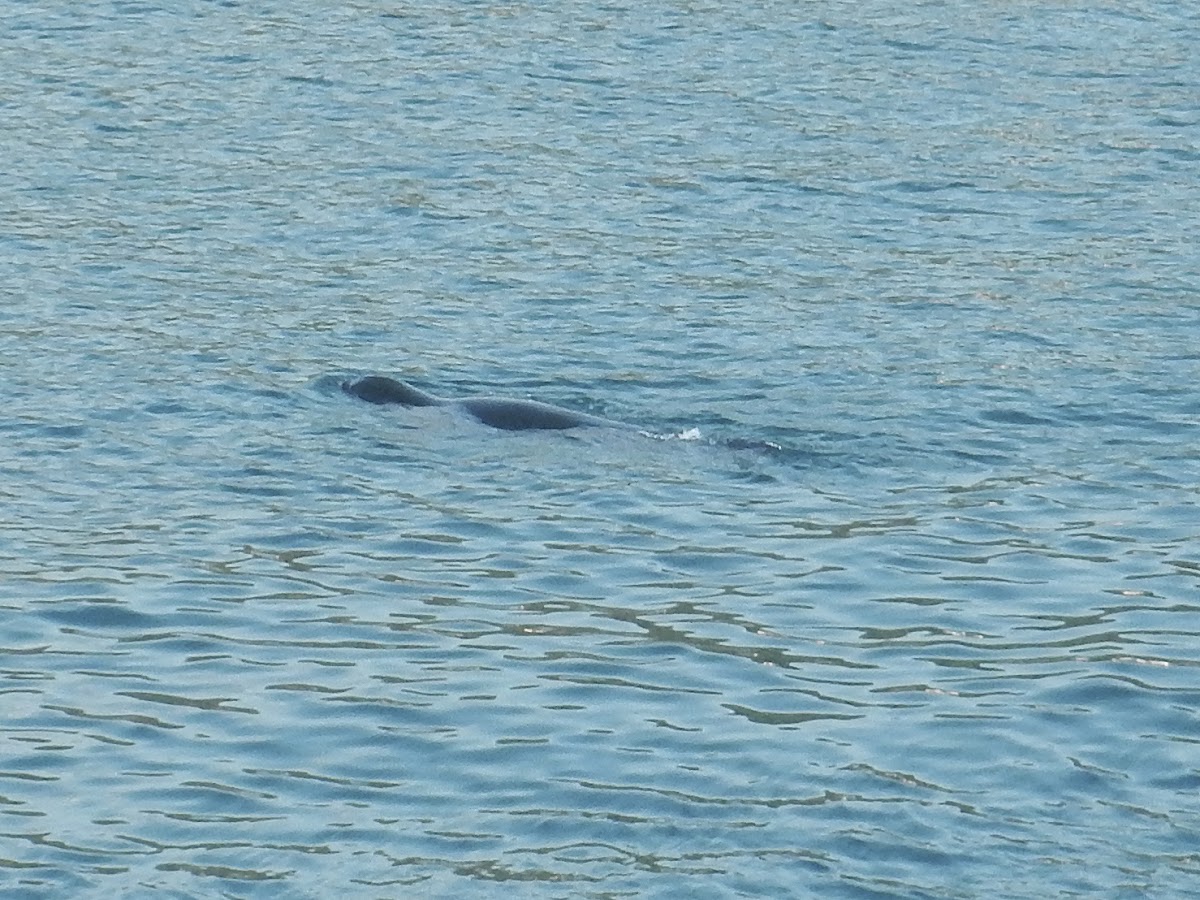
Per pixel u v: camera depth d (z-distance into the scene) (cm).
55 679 5525
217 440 7362
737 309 9044
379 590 6153
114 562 6303
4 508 6688
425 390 7994
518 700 5428
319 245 9962
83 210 10394
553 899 4422
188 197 10688
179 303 9000
